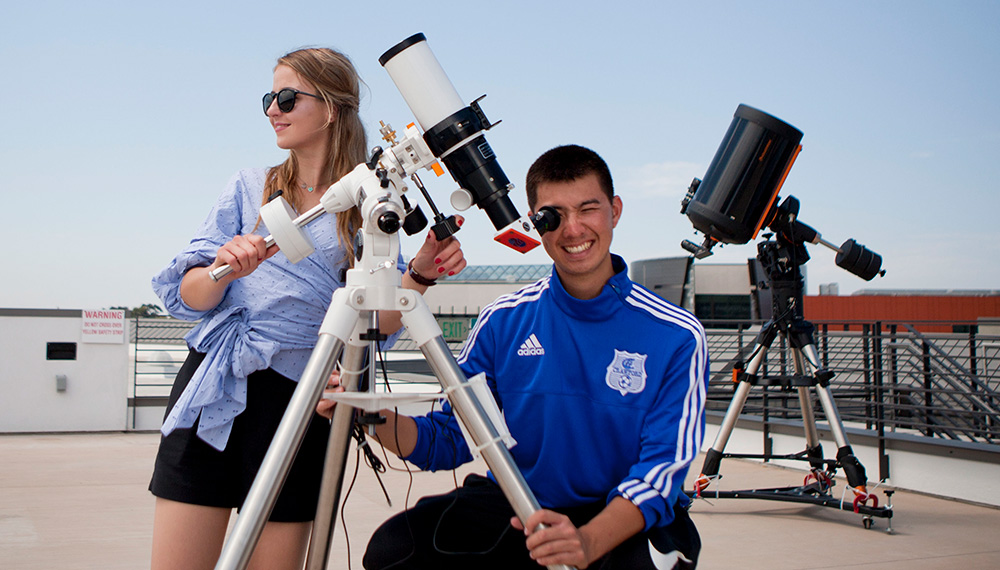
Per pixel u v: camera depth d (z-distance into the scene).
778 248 3.92
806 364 3.96
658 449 1.69
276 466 1.32
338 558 3.27
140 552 3.34
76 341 7.39
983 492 4.29
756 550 3.41
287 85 1.81
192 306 1.73
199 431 1.69
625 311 1.81
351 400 1.35
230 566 1.27
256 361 1.74
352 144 1.90
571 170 1.73
